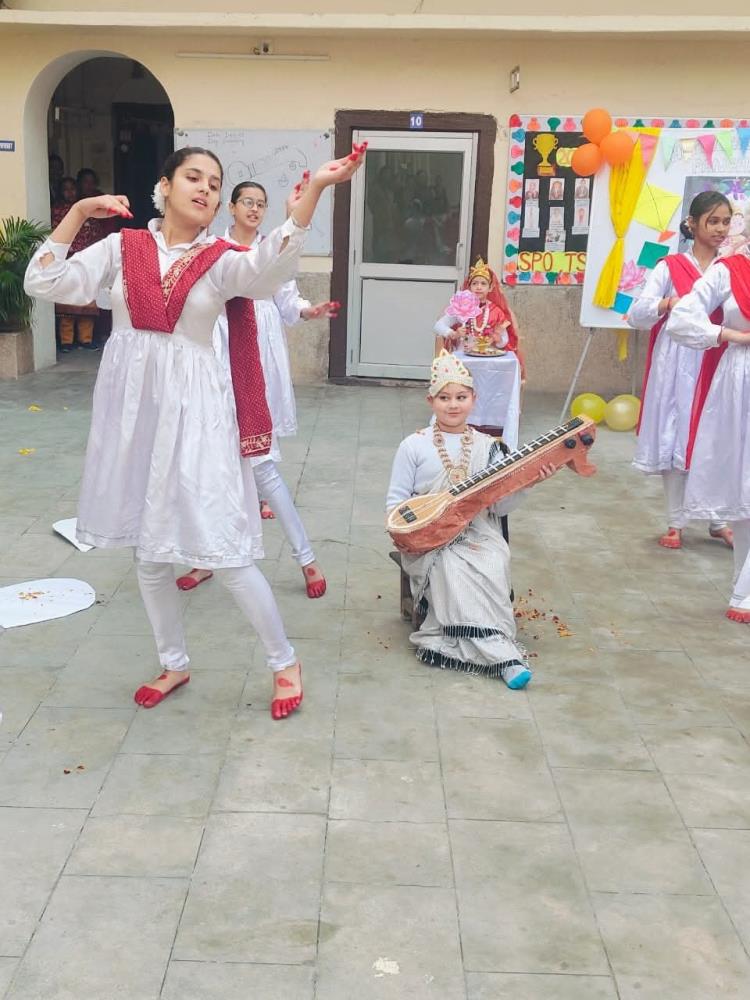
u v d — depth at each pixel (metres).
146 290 3.17
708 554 5.43
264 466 4.50
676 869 2.82
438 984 2.38
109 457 3.31
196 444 3.23
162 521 3.28
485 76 9.11
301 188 3.04
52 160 11.28
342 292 9.64
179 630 3.69
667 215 7.79
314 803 3.08
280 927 2.55
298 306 5.16
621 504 6.27
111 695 3.71
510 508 4.08
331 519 5.81
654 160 7.76
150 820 2.97
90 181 11.64
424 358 9.81
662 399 5.32
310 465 6.94
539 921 2.60
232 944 2.49
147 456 3.30
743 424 4.58
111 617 4.38
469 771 3.27
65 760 3.28
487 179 9.30
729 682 3.94
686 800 3.15
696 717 3.66
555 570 5.13
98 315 11.73
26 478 6.42
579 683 3.90
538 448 3.88
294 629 4.31
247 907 2.62
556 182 9.25
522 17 8.55
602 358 9.58
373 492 6.36
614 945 2.52
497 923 2.59
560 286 9.47
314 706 3.66
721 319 4.75
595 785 3.21
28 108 9.47
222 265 3.16
